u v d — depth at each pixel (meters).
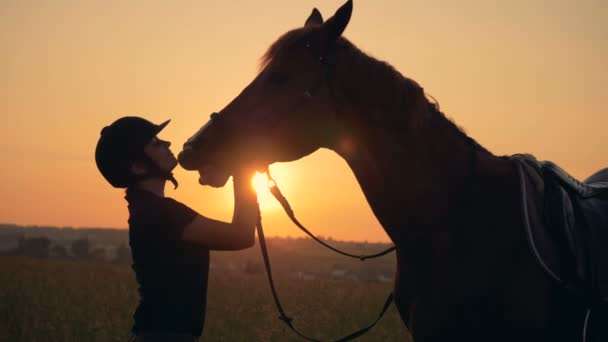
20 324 9.56
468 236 3.68
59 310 11.09
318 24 4.18
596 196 3.96
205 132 3.90
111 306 11.70
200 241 4.00
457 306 3.62
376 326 10.48
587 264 3.65
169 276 4.01
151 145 4.17
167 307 3.98
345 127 3.84
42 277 17.94
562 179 3.85
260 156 3.89
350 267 67.25
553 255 3.65
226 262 73.44
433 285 3.70
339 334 9.82
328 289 17.20
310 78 3.83
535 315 3.55
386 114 3.75
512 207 3.71
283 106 3.83
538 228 3.67
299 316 11.35
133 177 4.14
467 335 3.62
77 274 19.98
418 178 3.77
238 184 3.99
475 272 3.62
